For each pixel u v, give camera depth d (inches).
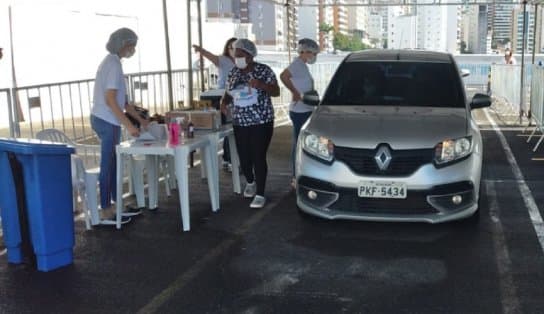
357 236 208.2
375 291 162.4
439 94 237.1
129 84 343.3
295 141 267.4
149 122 231.8
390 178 197.2
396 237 206.5
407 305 153.6
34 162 173.5
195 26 724.7
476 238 204.7
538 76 414.0
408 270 177.0
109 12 585.0
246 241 205.0
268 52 866.1
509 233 209.8
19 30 487.2
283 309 152.0
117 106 217.9
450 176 198.1
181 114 246.1
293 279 171.3
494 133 444.8
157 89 390.6
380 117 217.3
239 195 270.5
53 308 154.3
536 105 422.0
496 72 695.1
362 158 199.9
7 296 161.8
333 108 231.1
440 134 203.0
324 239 205.9
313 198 207.8
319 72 637.9
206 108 273.4
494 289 163.0
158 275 175.6
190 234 213.6
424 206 198.4
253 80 233.9
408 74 246.5
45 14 512.4
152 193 246.5
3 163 179.2
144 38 631.2
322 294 160.9
